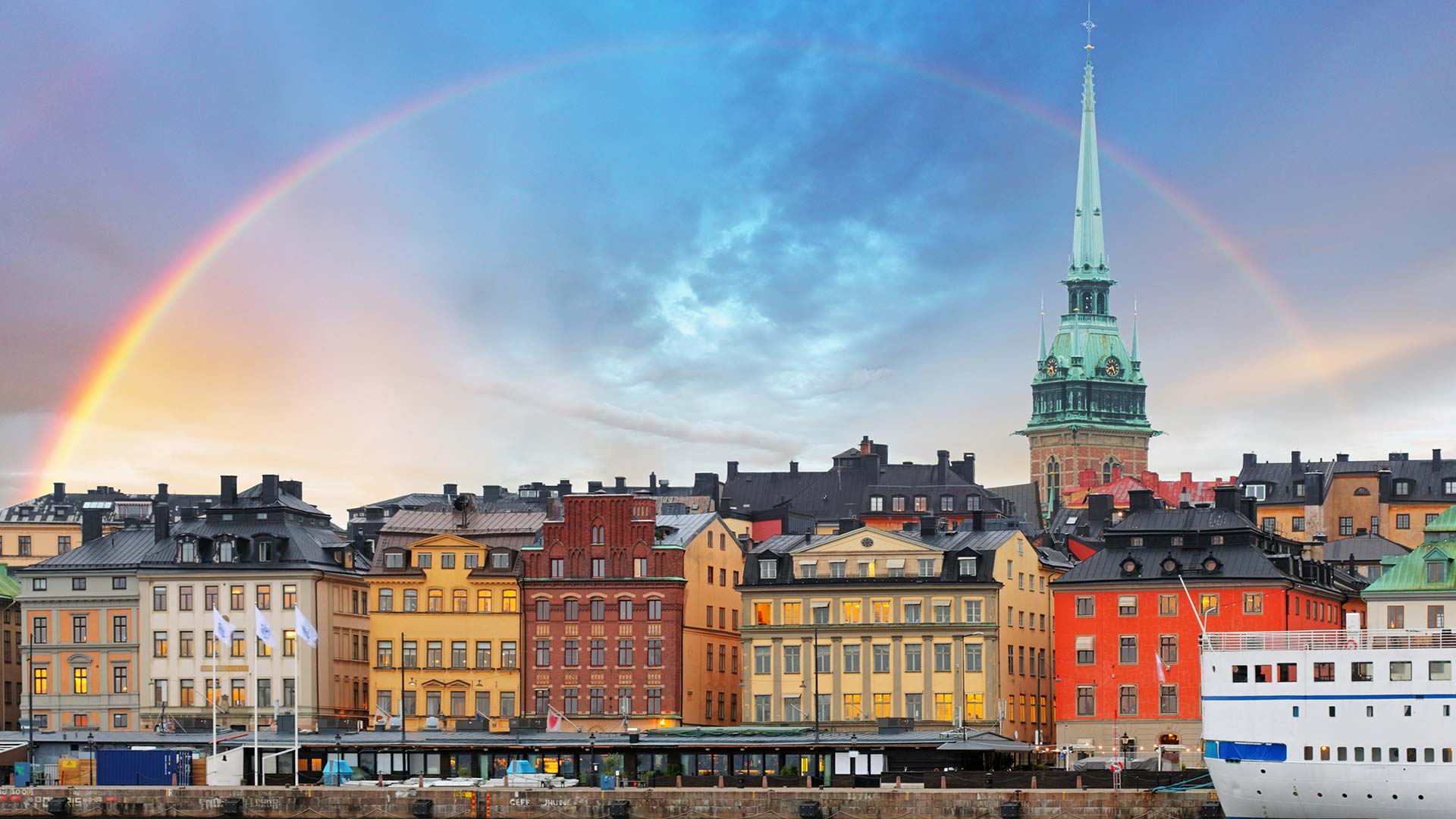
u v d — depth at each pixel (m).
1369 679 157.88
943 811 171.00
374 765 195.50
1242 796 161.88
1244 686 162.00
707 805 175.25
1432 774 155.38
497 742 195.00
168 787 183.25
